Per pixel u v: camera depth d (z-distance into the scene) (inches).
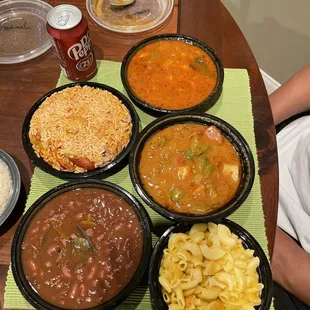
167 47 58.4
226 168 47.2
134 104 54.9
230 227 43.1
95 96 52.2
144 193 44.6
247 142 50.6
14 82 56.9
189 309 39.1
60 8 50.6
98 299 40.3
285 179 60.7
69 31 49.6
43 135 49.5
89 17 63.1
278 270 55.8
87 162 48.1
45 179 49.2
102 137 49.3
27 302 41.8
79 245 42.8
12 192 46.4
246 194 44.1
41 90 56.3
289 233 59.2
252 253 41.1
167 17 62.2
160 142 48.9
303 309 58.4
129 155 46.9
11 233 45.9
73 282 41.1
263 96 55.2
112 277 41.3
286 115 65.1
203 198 45.9
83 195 45.6
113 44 60.4
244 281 39.8
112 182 49.2
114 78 57.1
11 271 43.0
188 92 54.7
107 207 44.9
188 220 42.7
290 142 63.4
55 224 44.2
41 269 41.8
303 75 64.6
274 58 98.3
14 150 51.4
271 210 47.0
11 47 60.5
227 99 54.6
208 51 56.9
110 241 43.1
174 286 39.3
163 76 56.0
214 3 63.1
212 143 48.8
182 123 50.3
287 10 87.0
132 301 42.0
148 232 42.5
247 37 100.3
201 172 47.2
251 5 92.7
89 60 54.7
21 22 63.2
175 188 46.5
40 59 59.1
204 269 41.1
